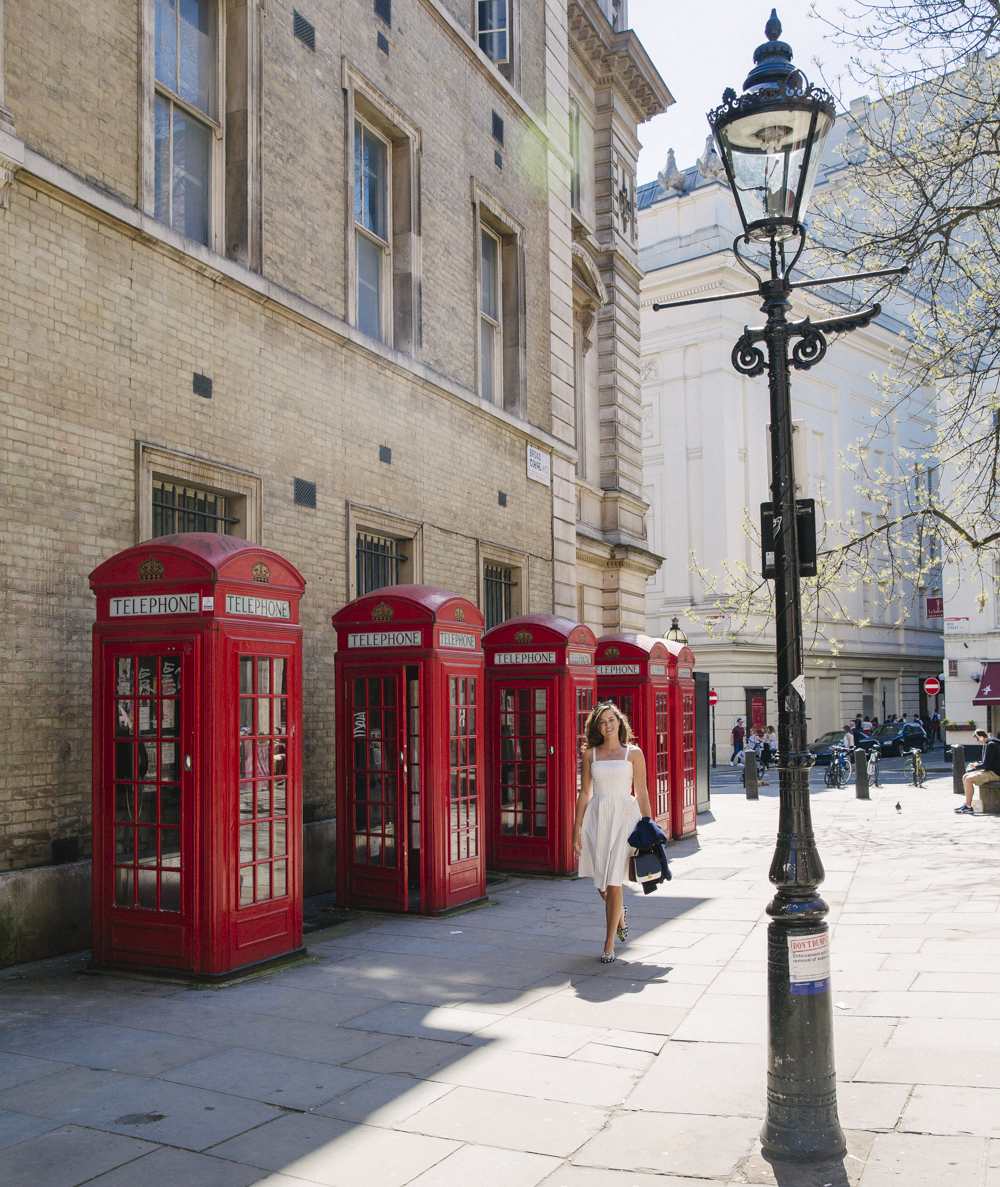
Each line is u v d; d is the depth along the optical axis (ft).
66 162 28.25
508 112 55.42
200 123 35.01
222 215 35.19
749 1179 13.92
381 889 32.96
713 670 128.26
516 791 41.19
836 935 28.81
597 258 75.36
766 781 100.83
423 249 46.44
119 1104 16.47
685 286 131.44
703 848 48.83
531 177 57.88
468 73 51.16
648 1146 15.02
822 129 15.97
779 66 15.84
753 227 16.49
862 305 47.16
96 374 28.76
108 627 25.03
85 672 27.78
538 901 35.19
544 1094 17.03
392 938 29.14
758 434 134.21
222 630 24.16
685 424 131.95
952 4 43.24
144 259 30.58
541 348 58.39
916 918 30.76
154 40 32.27
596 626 73.05
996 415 50.90
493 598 53.11
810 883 14.97
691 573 130.62
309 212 38.52
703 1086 17.38
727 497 128.57
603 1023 20.86
